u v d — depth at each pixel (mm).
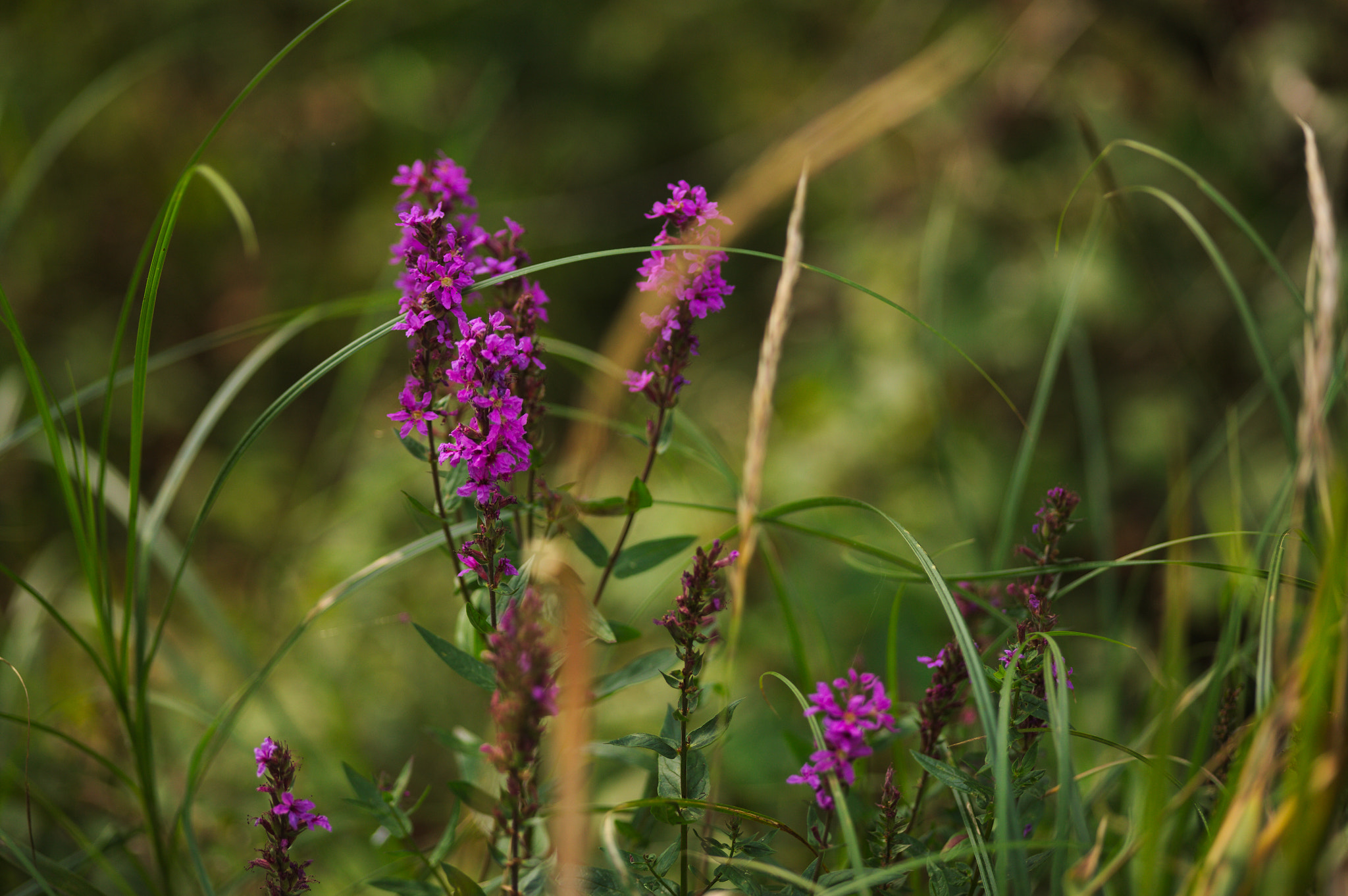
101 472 1918
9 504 4375
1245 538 3209
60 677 3438
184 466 2322
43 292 5457
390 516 4414
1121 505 4262
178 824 2039
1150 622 3527
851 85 6086
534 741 1387
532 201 6668
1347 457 2381
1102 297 4395
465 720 3598
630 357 1921
